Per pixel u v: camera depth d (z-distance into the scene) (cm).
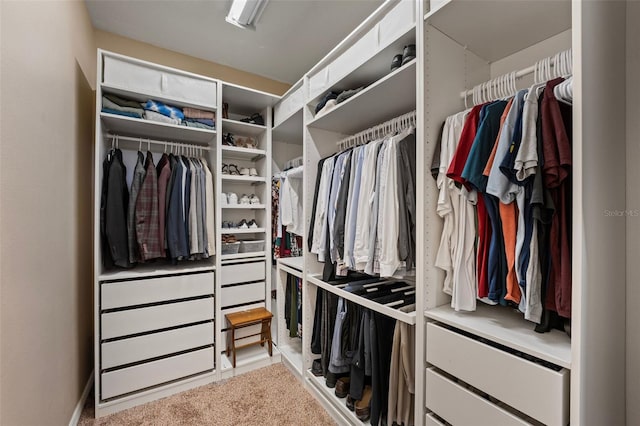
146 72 195
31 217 107
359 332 154
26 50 104
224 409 175
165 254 196
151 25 217
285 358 228
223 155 263
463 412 100
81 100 180
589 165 81
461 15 111
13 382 93
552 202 85
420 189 118
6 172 90
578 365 75
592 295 82
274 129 260
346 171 167
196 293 205
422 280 117
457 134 113
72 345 158
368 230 150
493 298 102
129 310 182
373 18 143
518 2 103
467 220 111
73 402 160
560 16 109
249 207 245
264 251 250
